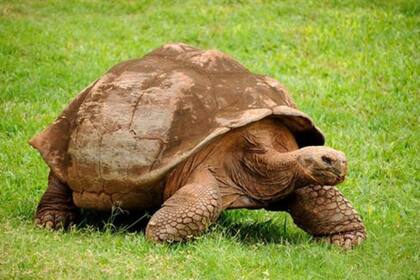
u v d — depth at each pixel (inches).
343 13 1141.1
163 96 537.6
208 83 547.2
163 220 512.1
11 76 935.0
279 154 531.8
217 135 512.4
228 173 538.6
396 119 825.5
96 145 541.0
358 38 1039.0
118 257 484.1
